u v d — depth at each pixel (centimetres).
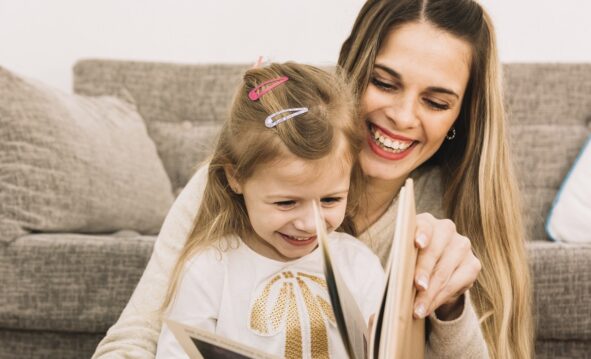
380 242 127
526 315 127
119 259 153
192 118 229
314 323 104
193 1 249
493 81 123
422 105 117
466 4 120
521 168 216
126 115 215
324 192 99
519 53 243
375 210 128
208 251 107
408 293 79
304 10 245
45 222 163
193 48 250
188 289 104
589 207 198
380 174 120
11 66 251
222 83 230
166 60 250
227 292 105
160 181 206
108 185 181
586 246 157
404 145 118
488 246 124
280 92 105
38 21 251
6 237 156
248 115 104
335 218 103
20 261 155
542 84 223
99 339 156
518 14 242
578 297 152
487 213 124
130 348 103
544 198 214
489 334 122
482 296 124
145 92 228
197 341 78
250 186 102
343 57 126
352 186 121
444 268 91
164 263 112
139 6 250
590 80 224
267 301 105
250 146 100
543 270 152
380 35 117
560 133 219
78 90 228
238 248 109
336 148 99
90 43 251
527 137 219
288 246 103
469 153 126
